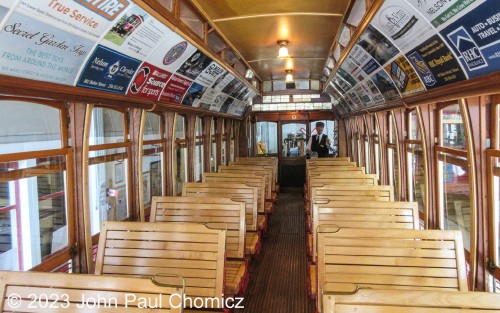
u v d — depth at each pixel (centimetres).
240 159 1063
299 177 1362
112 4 275
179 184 711
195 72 568
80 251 376
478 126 347
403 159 609
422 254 309
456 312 190
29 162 317
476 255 352
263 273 589
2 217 297
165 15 331
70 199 366
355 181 671
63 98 326
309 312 459
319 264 317
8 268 304
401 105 543
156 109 543
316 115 1328
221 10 422
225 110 981
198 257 333
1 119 286
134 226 347
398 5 304
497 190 335
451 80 345
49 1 230
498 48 253
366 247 315
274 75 995
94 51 317
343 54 561
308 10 425
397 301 192
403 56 396
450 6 258
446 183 445
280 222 930
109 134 452
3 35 227
